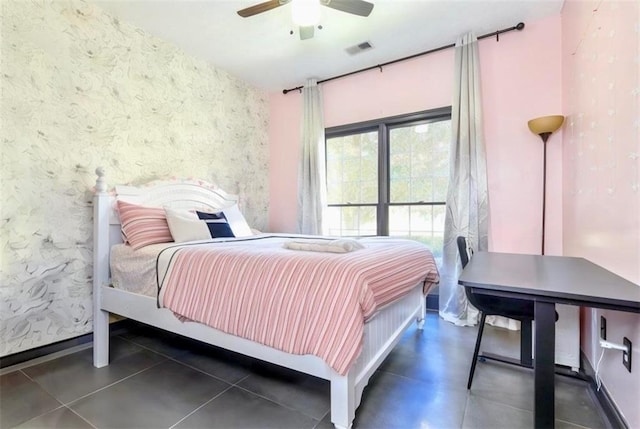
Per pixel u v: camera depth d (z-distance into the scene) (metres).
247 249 1.82
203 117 3.32
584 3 1.96
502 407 1.56
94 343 2.06
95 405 1.60
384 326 1.74
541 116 2.63
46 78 2.15
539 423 1.15
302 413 1.53
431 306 3.20
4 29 1.96
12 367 1.99
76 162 2.31
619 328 1.43
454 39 2.94
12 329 2.01
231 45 3.03
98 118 2.44
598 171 1.74
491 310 1.76
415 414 1.51
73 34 2.29
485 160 2.80
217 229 2.62
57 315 2.21
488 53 2.86
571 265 1.66
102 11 2.46
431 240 3.28
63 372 1.95
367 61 3.36
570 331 1.89
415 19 2.64
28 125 2.07
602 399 1.56
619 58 1.45
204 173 3.34
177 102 3.05
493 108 2.84
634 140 1.31
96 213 2.17
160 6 2.44
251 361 2.11
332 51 3.15
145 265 1.95
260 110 4.12
